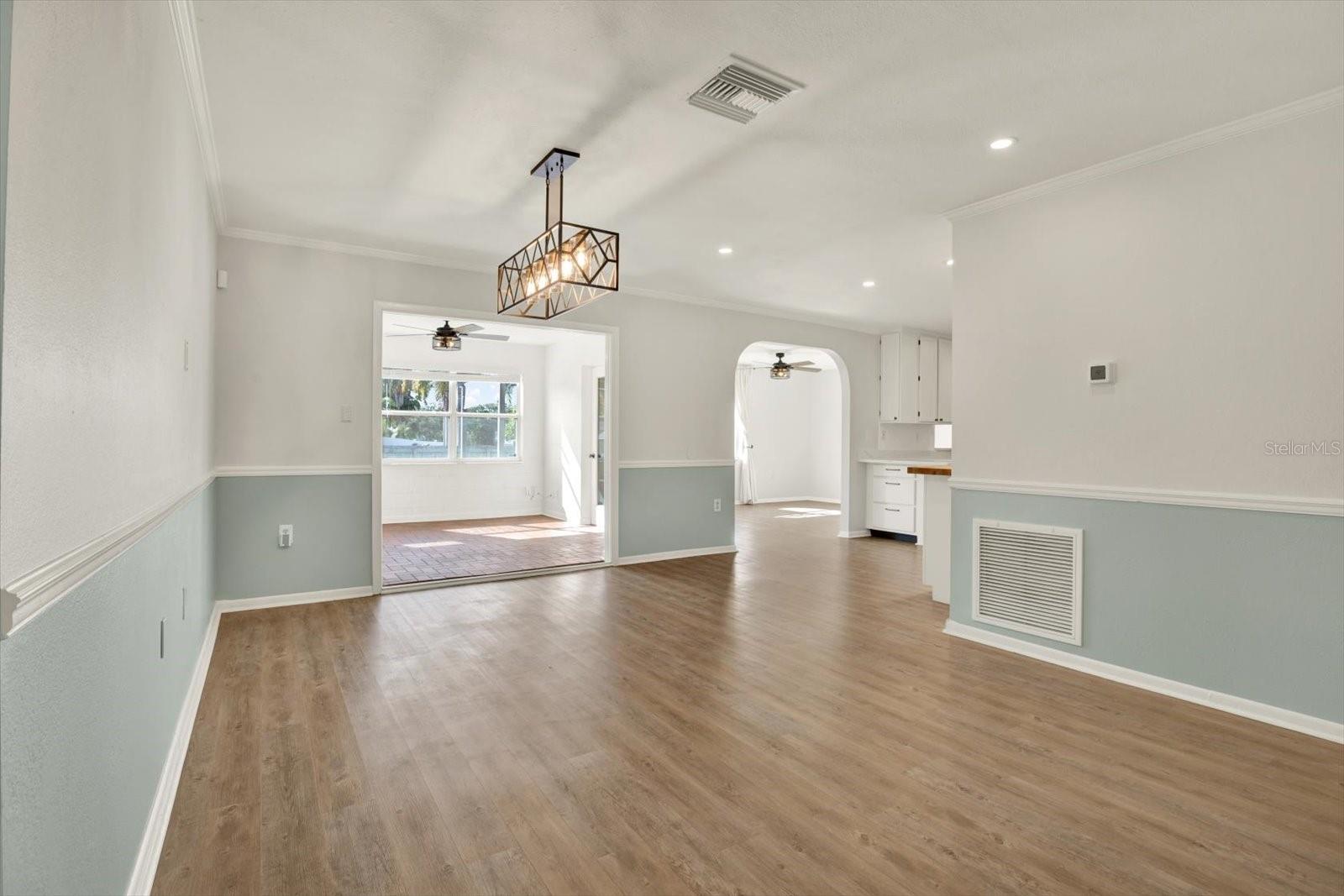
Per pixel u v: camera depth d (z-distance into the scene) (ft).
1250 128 9.04
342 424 15.10
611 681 10.05
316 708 9.00
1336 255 8.41
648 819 6.47
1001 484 11.80
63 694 3.41
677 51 7.67
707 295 20.27
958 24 7.14
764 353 34.30
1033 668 10.73
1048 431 11.23
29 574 2.85
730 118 9.16
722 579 17.37
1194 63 7.81
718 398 21.36
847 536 25.11
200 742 7.98
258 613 13.76
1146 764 7.59
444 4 6.84
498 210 12.77
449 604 14.65
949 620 12.64
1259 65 7.84
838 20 7.10
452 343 23.06
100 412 4.10
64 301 3.40
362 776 7.24
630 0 6.78
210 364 12.29
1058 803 6.77
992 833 6.25
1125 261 10.32
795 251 15.51
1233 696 9.13
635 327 19.53
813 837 6.18
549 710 9.00
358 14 6.98
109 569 4.33
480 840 6.12
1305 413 8.63
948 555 14.84
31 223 2.90
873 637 12.39
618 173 11.00
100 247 4.05
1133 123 9.25
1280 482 8.80
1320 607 8.46
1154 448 9.97
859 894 5.41
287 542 14.47
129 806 4.97
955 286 12.71
